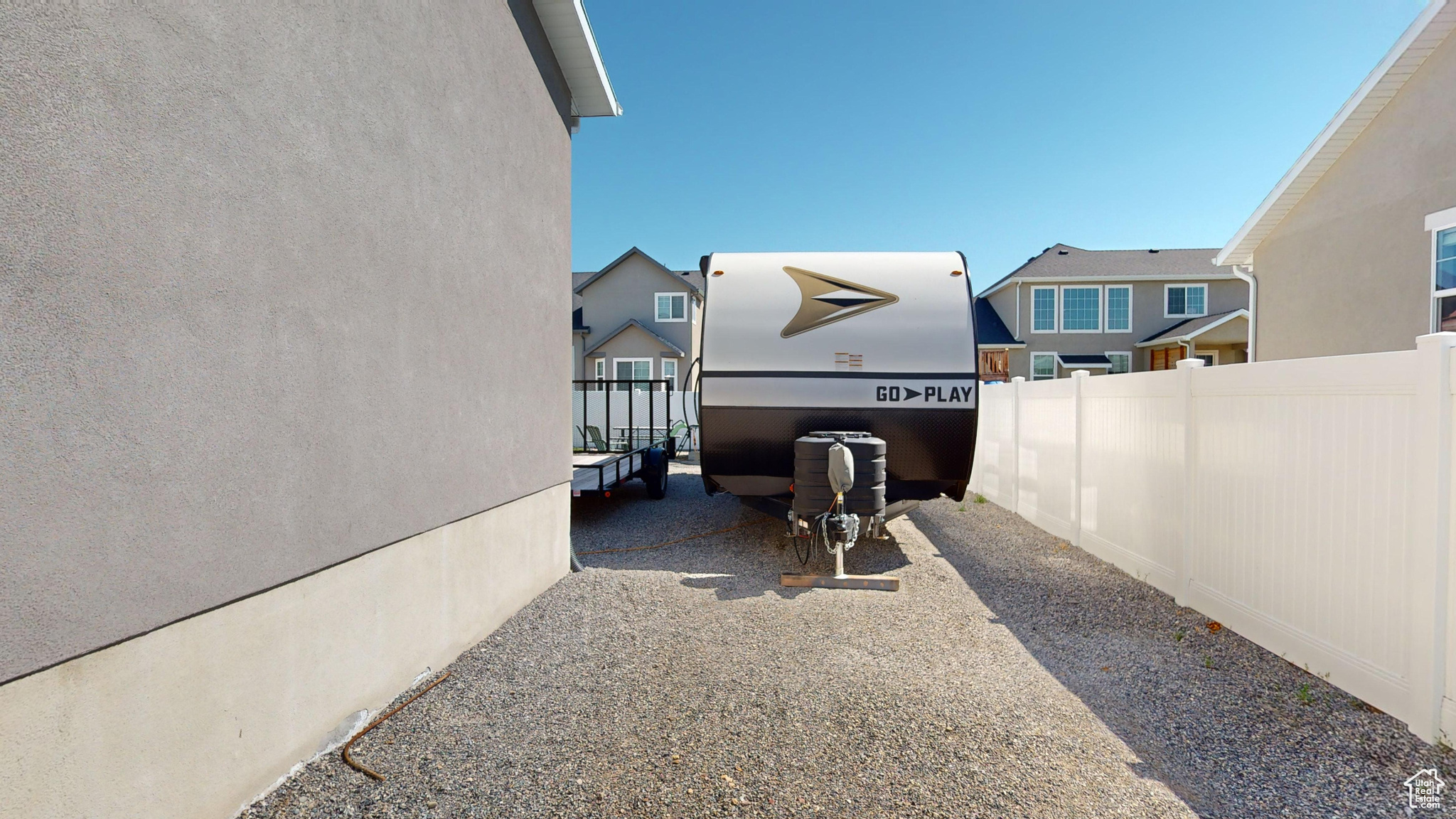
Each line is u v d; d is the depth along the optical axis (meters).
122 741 1.88
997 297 25.64
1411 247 8.81
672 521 7.66
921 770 2.57
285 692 2.48
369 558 2.96
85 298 1.74
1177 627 4.04
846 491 5.18
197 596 2.08
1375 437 2.88
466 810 2.33
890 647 3.86
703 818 2.28
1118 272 23.75
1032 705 3.10
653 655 3.74
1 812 1.59
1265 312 11.52
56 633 1.68
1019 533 6.84
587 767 2.60
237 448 2.22
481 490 3.93
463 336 3.74
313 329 2.57
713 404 5.91
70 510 1.71
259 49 2.31
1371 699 2.91
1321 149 9.79
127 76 1.85
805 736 2.84
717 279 6.14
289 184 2.45
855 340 5.87
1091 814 2.29
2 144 1.56
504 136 4.30
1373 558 2.89
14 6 1.59
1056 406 6.64
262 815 2.29
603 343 22.95
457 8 3.71
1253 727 2.84
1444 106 8.36
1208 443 4.13
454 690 3.29
